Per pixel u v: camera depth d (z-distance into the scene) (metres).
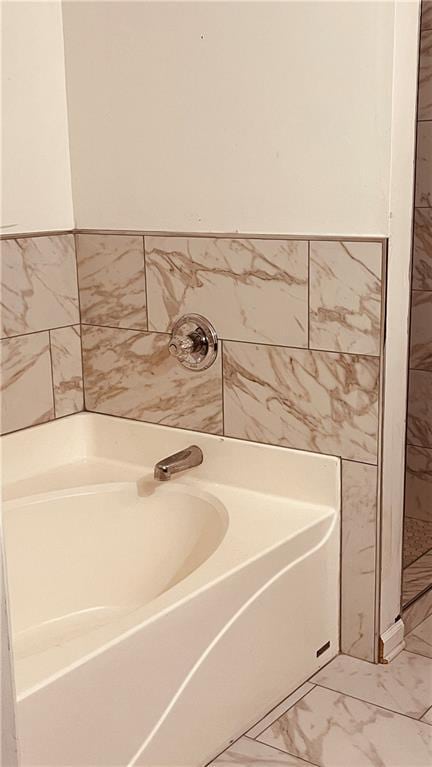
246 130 2.07
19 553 2.23
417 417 2.32
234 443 2.25
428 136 2.13
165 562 2.30
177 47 2.13
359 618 2.16
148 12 2.16
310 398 2.11
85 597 2.33
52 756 1.48
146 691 1.66
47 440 2.45
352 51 1.89
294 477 2.17
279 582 1.97
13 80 2.22
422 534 2.38
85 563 2.33
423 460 2.35
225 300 2.20
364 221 1.95
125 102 2.25
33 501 2.24
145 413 2.43
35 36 2.25
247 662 1.91
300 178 2.02
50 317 2.41
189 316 2.25
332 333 2.04
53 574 2.29
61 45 2.32
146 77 2.20
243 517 2.10
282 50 1.98
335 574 2.15
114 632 1.60
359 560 2.12
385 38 1.84
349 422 2.06
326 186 1.99
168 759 1.73
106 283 2.41
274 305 2.12
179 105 2.16
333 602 2.16
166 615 1.68
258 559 1.89
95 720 1.56
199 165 2.17
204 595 1.76
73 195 2.41
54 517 2.29
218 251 2.18
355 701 2.01
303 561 2.03
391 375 2.03
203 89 2.12
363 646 2.17
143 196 2.28
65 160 2.38
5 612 0.94
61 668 1.49
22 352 2.34
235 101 2.08
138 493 2.34
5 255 2.26
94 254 2.41
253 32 2.01
